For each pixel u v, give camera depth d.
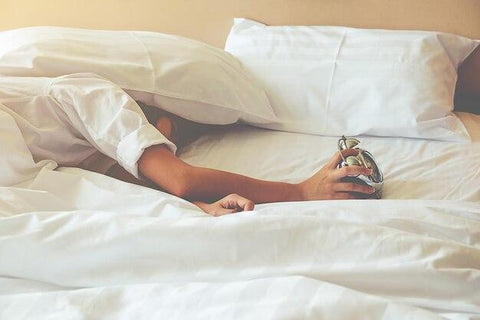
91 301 0.78
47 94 1.26
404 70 1.48
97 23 1.99
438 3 1.61
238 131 1.61
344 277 0.78
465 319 0.71
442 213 0.95
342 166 1.22
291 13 1.74
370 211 0.99
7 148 1.14
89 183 1.13
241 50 1.69
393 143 1.46
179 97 1.46
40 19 2.05
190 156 1.50
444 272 0.76
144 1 1.90
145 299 0.77
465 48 1.58
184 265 0.83
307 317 0.69
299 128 1.55
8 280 0.87
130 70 1.44
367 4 1.66
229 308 0.72
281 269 0.80
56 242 0.86
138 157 1.19
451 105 1.50
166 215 1.02
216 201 1.21
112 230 0.86
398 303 0.70
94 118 1.24
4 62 1.44
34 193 1.06
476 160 1.33
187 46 1.56
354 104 1.52
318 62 1.57
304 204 1.08
